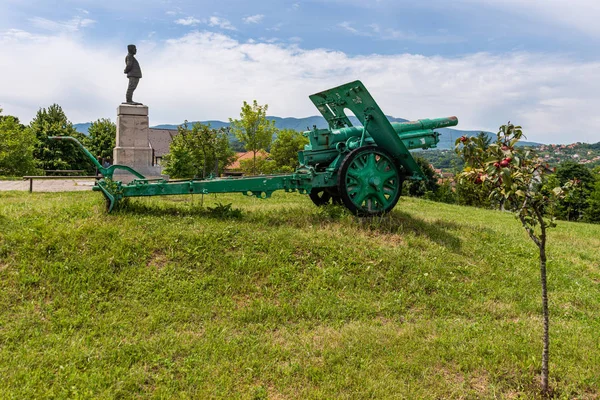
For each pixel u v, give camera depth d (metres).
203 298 5.11
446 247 7.18
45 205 7.30
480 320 5.29
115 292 5.03
